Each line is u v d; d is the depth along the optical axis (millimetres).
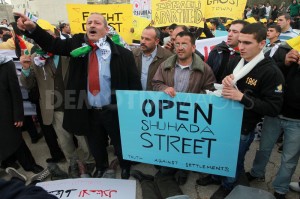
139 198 2598
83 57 2467
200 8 4012
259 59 2016
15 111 2732
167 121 2371
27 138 4074
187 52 2375
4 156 2777
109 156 3412
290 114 2205
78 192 2578
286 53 2248
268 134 2451
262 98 2053
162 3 4207
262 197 2170
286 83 2189
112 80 2461
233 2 4047
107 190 2621
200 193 2666
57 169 3006
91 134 2699
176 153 2457
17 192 838
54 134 3199
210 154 2344
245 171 2971
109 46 2441
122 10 3531
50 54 2684
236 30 2746
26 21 2258
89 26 2330
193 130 2316
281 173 2379
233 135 2207
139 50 3227
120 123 2512
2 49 3592
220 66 2938
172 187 2619
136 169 3115
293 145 2268
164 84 2590
